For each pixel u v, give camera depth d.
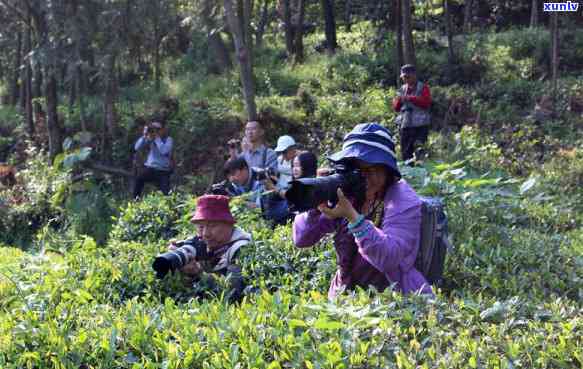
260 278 5.00
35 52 16.11
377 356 3.09
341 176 3.54
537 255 6.00
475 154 13.02
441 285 5.22
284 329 3.35
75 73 16.12
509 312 3.45
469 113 15.84
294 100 16.67
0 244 12.48
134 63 20.33
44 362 3.45
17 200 14.24
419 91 12.38
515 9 24.69
